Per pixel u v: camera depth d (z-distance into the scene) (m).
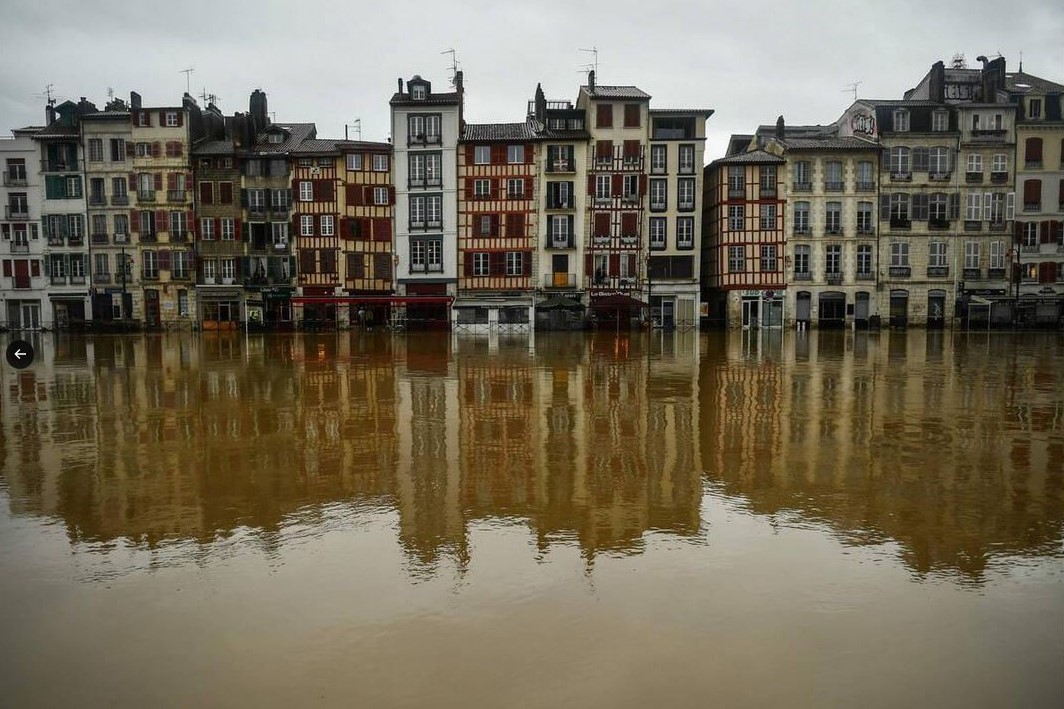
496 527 7.14
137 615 5.33
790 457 10.05
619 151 54.84
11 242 58.28
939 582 5.79
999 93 55.59
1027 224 55.56
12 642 4.97
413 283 56.03
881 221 55.38
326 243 56.16
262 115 60.72
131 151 57.16
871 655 4.71
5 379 20.17
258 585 5.80
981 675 4.49
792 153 54.84
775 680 4.44
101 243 57.69
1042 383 18.52
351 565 6.19
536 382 18.66
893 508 7.69
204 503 8.01
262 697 4.32
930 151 55.28
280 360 26.33
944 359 26.23
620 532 6.97
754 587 5.70
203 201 56.84
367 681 4.46
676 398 15.68
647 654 4.73
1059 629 5.04
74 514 7.66
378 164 56.16
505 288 55.56
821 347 33.59
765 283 55.41
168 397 16.17
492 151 55.06
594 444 10.92
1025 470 9.31
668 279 55.34
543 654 4.73
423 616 5.26
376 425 12.53
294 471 9.38
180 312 57.38
